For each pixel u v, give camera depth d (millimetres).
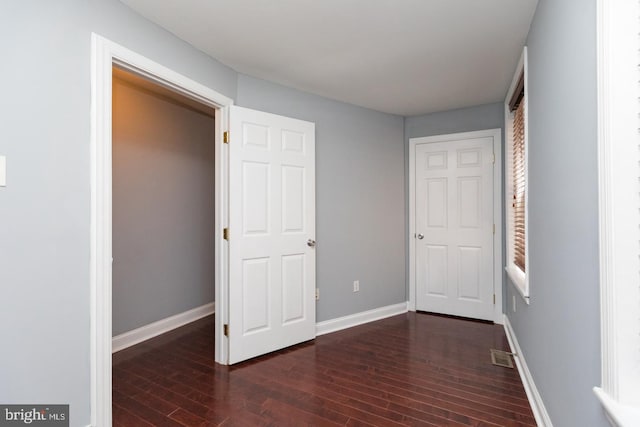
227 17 2119
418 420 1965
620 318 1039
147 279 3312
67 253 1627
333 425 1919
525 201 2371
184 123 3797
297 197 3160
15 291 1438
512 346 3014
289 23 2186
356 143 3836
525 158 2383
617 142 1048
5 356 1408
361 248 3855
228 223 2730
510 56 2639
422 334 3422
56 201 1584
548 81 1774
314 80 3131
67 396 1621
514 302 2982
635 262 1028
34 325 1500
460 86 3268
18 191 1447
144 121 3320
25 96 1471
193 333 3445
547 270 1821
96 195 1748
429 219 4152
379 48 2520
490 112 3789
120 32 1926
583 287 1294
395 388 2332
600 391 1111
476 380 2447
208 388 2330
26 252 1474
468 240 3916
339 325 3621
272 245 2971
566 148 1484
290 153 3102
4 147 1401
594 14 1181
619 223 1042
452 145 4004
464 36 2346
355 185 3818
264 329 2914
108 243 1806
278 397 2215
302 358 2842
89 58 1743
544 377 1877
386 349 3035
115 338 2994
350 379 2463
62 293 1605
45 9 1548
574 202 1388
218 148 2812
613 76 1053
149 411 2051
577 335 1358
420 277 4215
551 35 1705
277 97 3209
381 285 4027
